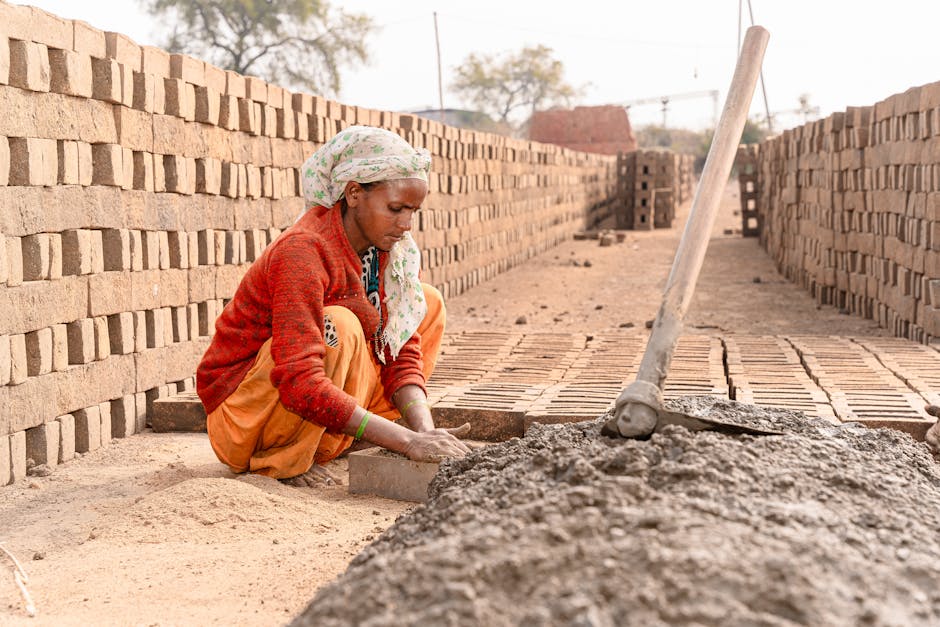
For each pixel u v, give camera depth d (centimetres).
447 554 174
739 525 182
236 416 413
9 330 424
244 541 322
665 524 178
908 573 178
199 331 614
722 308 1099
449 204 1202
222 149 624
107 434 506
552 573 166
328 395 373
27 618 250
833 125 1054
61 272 466
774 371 593
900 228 839
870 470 232
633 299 1199
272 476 418
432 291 465
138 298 533
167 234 568
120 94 504
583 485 201
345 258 396
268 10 3994
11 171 431
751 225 2450
